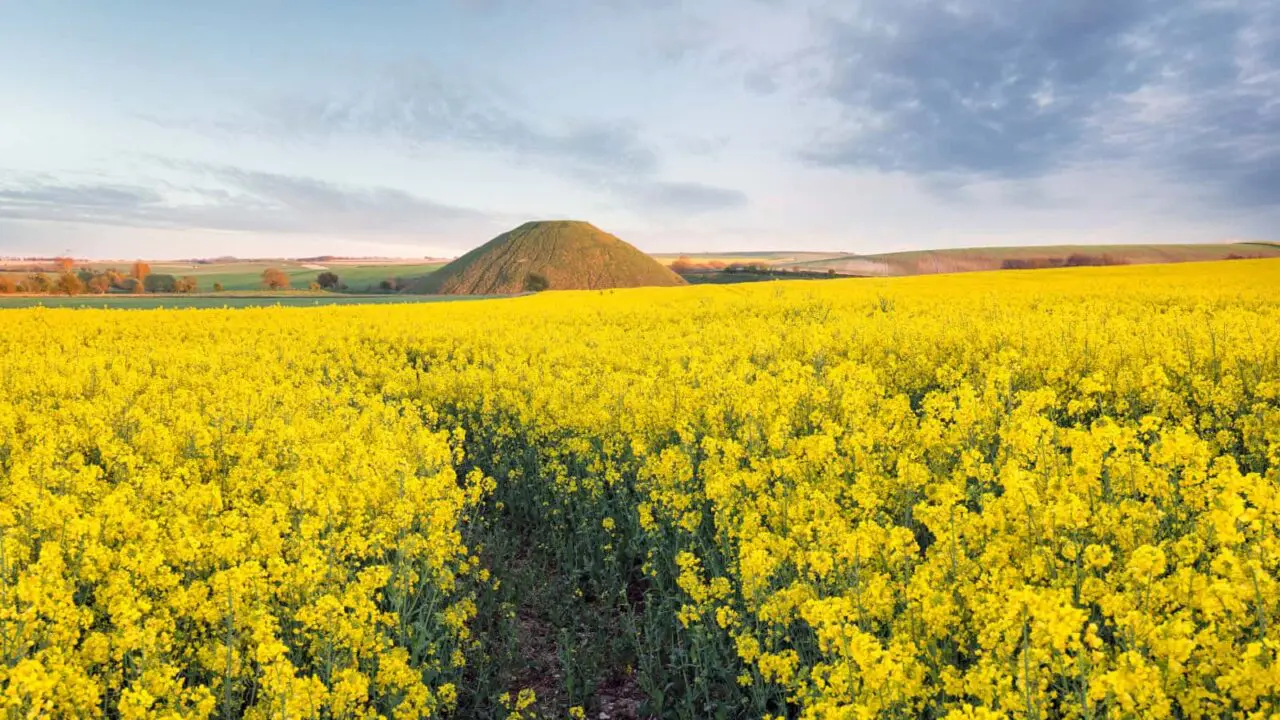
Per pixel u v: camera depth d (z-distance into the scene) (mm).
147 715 4359
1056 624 3395
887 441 8555
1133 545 5117
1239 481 4023
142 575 6043
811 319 30391
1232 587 3713
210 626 5977
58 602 5246
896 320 25141
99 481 9281
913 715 4141
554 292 64250
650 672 6680
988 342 17203
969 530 5453
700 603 6484
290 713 4520
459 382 17141
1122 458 5996
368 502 8055
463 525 10227
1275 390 10055
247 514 7867
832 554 5668
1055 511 4941
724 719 5812
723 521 7109
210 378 18125
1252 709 3471
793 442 8414
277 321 35250
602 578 8586
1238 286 38062
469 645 7391
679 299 47438
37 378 17172
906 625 4801
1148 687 3240
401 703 5426
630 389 13312
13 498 7621
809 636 5508
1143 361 13242
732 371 14891
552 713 6578
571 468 11414
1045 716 3648
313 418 13383
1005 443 7660
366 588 5891
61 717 4508
